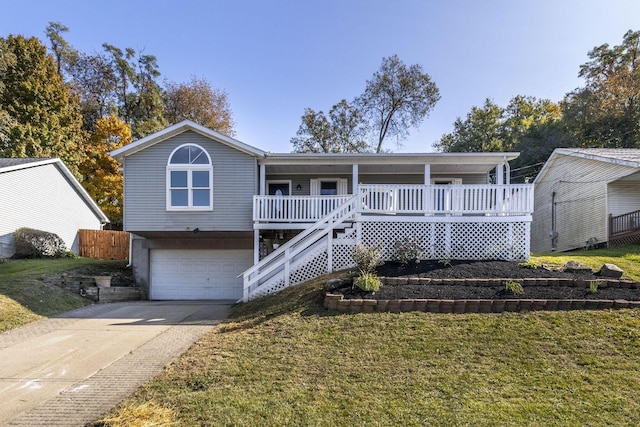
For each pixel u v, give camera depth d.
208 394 4.06
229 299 13.18
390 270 8.54
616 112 27.50
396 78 29.88
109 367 5.16
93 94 31.55
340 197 11.71
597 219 16.56
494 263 8.98
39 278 11.02
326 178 14.56
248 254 13.39
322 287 8.01
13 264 13.38
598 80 29.91
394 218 10.05
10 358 5.62
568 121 29.50
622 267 8.92
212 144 11.88
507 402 3.75
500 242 9.87
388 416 3.53
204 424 3.45
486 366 4.61
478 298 6.73
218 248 13.16
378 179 14.43
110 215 25.33
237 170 11.91
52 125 24.59
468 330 5.68
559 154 19.27
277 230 12.14
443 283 7.60
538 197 22.17
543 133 29.05
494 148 33.72
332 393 4.02
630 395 3.88
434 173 14.48
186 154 11.87
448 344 5.27
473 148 34.62
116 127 26.50
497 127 35.22
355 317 6.40
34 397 4.22
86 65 31.91
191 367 4.96
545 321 5.88
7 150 21.81
